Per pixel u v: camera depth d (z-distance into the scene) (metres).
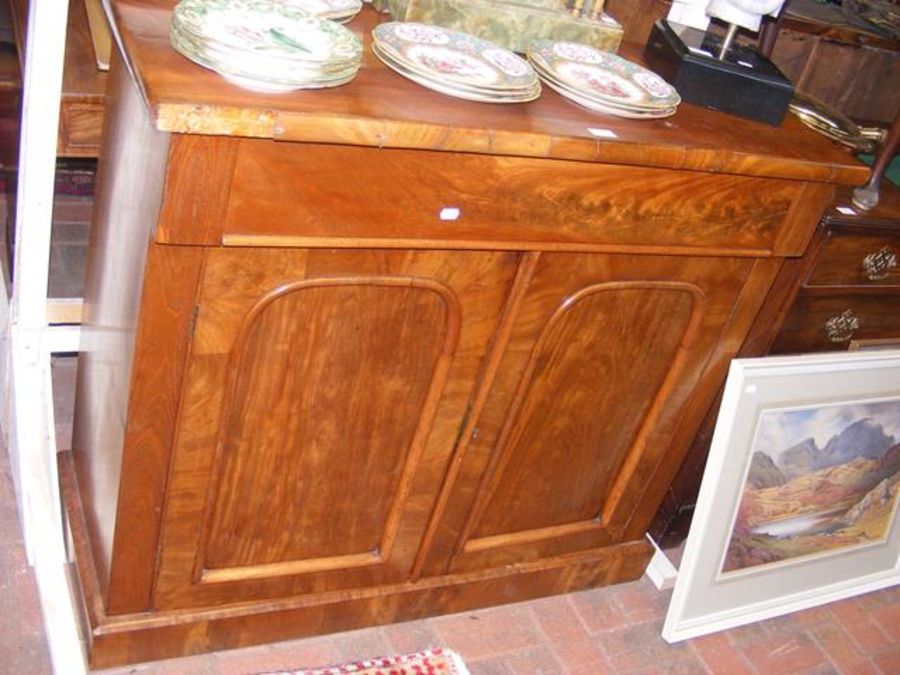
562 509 1.67
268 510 1.36
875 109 2.10
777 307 1.64
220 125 0.93
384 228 1.12
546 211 1.21
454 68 1.16
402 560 1.55
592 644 1.73
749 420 1.65
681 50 1.38
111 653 1.39
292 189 1.04
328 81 1.03
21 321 1.45
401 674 1.55
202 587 1.39
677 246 1.34
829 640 1.90
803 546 1.90
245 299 1.11
